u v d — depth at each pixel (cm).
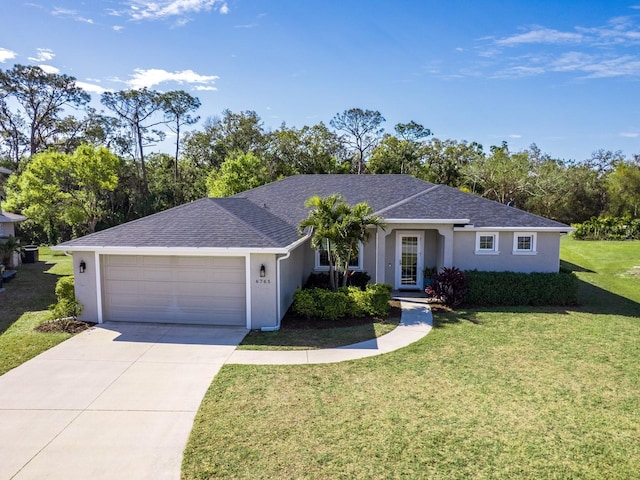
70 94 4966
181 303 1347
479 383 902
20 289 1858
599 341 1182
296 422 736
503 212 1770
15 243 2270
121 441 680
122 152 5028
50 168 3472
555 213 5378
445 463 618
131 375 941
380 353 1084
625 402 816
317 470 601
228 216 1448
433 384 897
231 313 1330
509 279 1592
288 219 1889
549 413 771
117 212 4416
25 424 734
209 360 1033
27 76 4712
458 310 1522
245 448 658
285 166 5216
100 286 1344
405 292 1822
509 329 1292
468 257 1720
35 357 1048
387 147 5769
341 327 1309
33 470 607
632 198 5025
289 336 1221
